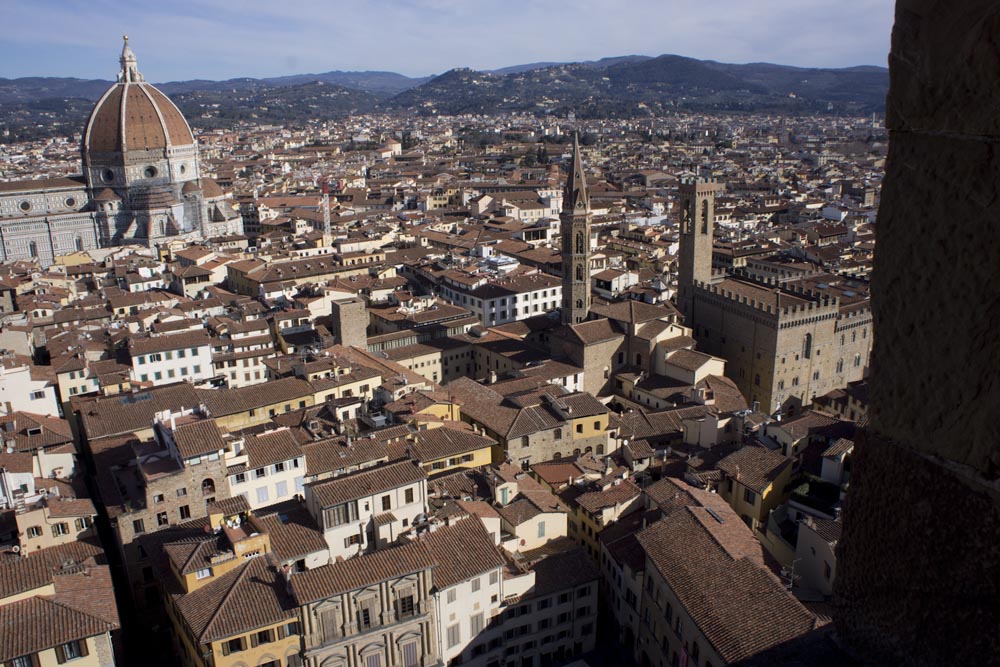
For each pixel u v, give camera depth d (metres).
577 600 104.50
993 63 11.10
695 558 89.94
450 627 95.56
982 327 12.02
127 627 113.69
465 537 101.19
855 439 15.18
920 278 13.05
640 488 120.56
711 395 156.62
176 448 112.75
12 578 90.00
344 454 122.38
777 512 106.38
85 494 124.88
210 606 89.19
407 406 141.75
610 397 181.88
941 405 12.90
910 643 13.92
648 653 98.19
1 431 137.00
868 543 14.81
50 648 81.88
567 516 118.94
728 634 77.12
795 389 179.50
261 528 100.12
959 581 12.85
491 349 198.12
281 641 87.75
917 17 12.38
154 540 105.62
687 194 197.50
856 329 187.88
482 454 130.62
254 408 149.00
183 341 189.88
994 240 11.66
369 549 105.69
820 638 16.08
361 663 90.50
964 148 11.95
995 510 12.09
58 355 183.75
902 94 12.89
